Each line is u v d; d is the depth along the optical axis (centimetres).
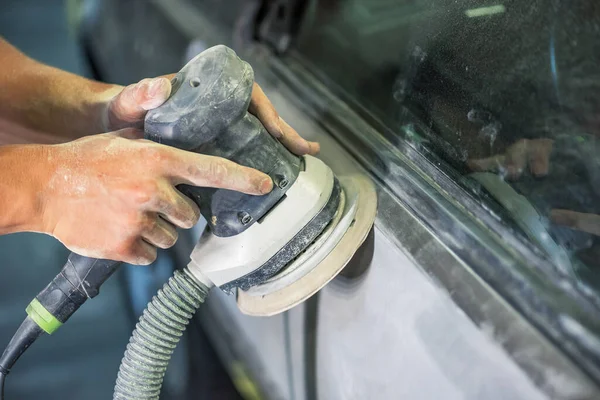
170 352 64
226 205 58
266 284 62
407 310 58
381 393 61
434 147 68
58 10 316
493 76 63
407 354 58
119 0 179
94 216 60
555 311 48
